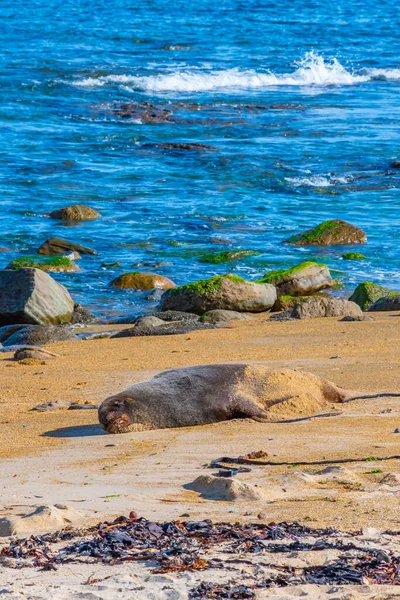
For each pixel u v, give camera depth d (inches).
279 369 940.0
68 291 2107.5
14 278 1925.4
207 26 6825.8
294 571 446.3
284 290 2096.5
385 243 2536.9
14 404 1043.9
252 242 2506.2
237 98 4488.2
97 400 1038.4
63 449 799.1
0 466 738.8
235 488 602.9
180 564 455.2
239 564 454.9
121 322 1882.4
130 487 639.1
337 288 2158.0
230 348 1412.4
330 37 6496.1
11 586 424.2
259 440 791.1
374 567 449.7
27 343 1644.9
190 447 778.8
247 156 3390.7
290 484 631.2
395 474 642.8
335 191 3016.7
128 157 3385.8
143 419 872.3
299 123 3973.9
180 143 3558.1
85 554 475.2
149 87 4608.8
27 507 584.1
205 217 2704.2
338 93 4746.6
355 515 548.7
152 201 2861.7
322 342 1433.3
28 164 3225.9
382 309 1946.4
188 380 904.3
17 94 4261.8
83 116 3983.8
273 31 6688.0
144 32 6358.3
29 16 6988.2
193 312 1963.6
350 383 1041.5
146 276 2161.7
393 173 3216.0
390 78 5231.3
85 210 2689.5
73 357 1396.4
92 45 5733.3
